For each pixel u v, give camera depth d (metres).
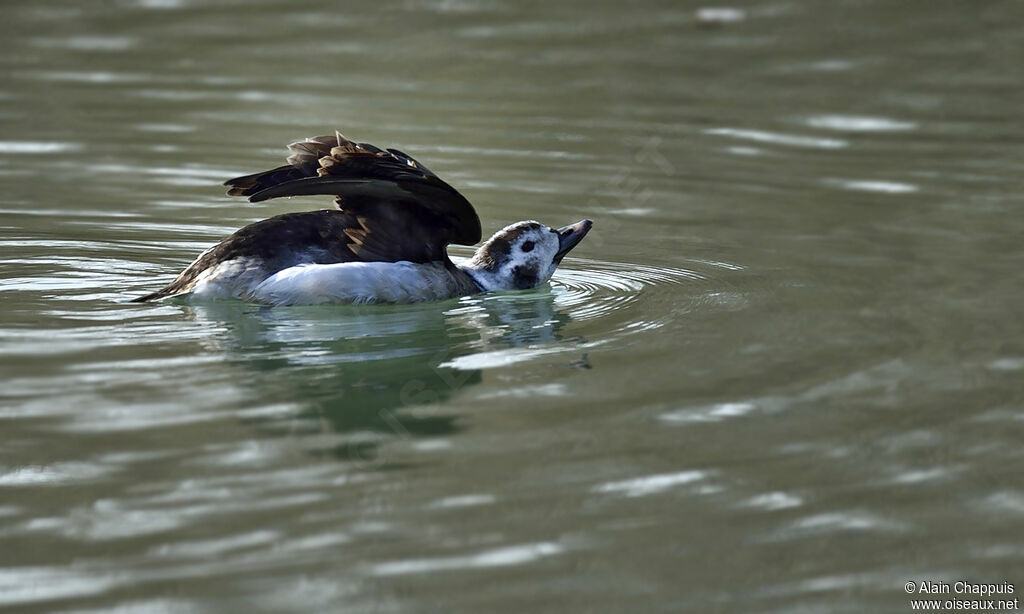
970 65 22.64
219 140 18.84
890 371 10.62
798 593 7.28
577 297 13.04
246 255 11.85
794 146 19.09
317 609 6.97
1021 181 17.39
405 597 7.11
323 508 8.05
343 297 11.79
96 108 20.28
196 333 11.23
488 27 25.17
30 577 7.22
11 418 9.25
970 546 7.81
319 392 10.02
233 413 9.50
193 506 8.02
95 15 25.77
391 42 24.27
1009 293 12.88
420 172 11.09
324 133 19.27
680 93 21.50
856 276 13.61
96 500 8.06
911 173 17.80
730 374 10.55
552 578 7.34
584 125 20.02
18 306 11.77
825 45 23.72
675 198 16.92
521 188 17.25
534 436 9.23
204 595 7.07
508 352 11.15
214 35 24.58
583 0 26.77
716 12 25.73
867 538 7.89
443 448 8.99
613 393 10.10
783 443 9.17
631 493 8.37
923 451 9.08
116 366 10.36
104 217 15.41
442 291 12.34
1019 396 10.06
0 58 22.83
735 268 14.03
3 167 17.38
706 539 7.83
